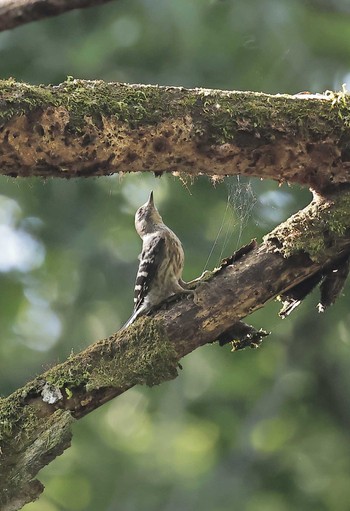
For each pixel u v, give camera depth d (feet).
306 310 42.16
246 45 41.29
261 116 19.31
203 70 41.11
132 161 18.98
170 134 18.86
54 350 45.44
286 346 45.03
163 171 19.66
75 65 40.50
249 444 43.34
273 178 20.26
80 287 44.57
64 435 18.12
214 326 19.72
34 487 18.11
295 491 42.37
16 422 18.31
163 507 44.34
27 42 40.75
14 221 44.42
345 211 20.08
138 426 49.62
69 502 46.34
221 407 44.83
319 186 20.25
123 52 40.96
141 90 18.84
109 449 47.65
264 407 44.16
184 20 39.73
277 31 40.86
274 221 40.32
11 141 18.02
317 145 19.63
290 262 19.92
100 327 45.44
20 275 45.73
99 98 18.47
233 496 41.70
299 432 44.01
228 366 44.91
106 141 18.52
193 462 47.39
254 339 20.12
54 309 46.34
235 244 41.32
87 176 19.19
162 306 20.01
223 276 19.86
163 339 19.38
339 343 44.45
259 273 19.85
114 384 18.97
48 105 18.06
